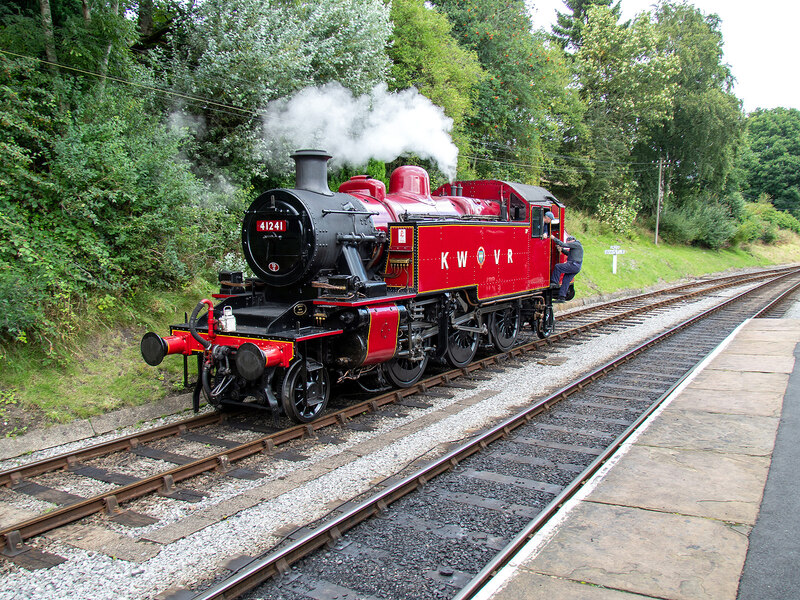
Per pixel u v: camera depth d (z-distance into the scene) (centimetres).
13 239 749
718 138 3519
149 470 570
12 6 1021
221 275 808
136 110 1016
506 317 1126
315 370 703
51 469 568
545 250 1233
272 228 746
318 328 713
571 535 401
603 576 348
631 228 3362
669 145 3706
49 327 741
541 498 501
